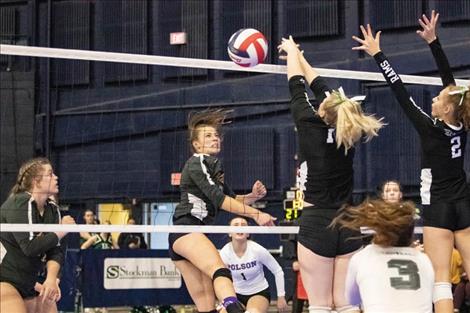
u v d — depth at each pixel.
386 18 14.79
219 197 5.29
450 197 5.14
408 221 4.14
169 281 11.30
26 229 5.10
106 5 16.94
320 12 15.27
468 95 5.05
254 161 15.38
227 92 15.87
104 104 16.61
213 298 5.53
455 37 14.32
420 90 13.95
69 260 10.92
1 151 16.05
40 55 5.39
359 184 14.34
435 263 5.16
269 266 7.14
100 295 10.91
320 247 4.63
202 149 5.53
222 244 11.29
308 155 4.71
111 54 5.57
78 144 16.59
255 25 15.83
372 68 14.70
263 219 5.29
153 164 16.16
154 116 16.30
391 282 4.05
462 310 9.73
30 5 17.27
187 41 16.31
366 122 4.55
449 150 5.14
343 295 4.66
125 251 11.10
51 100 16.83
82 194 16.41
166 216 15.60
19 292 5.25
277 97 15.47
